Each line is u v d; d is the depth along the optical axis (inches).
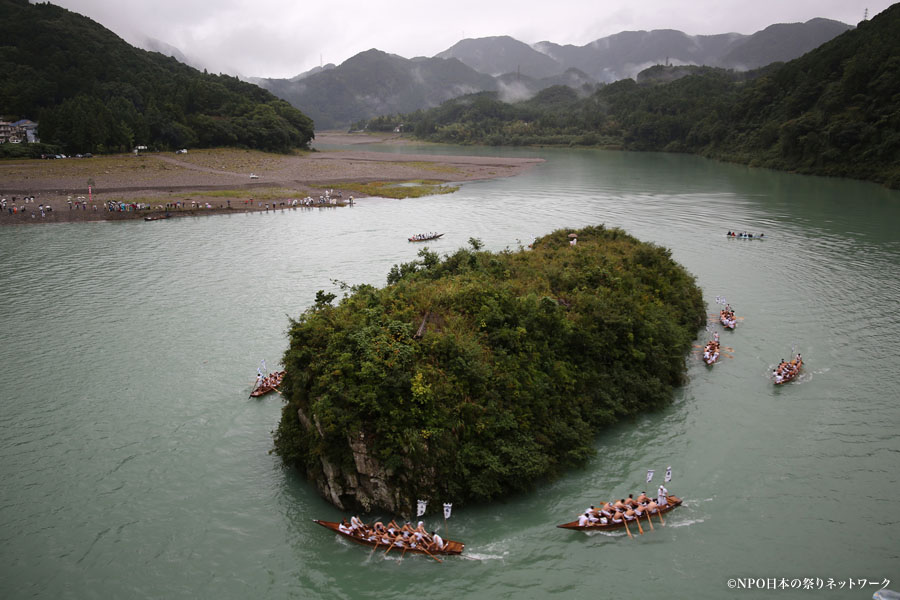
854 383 1894.7
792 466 1485.0
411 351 1365.7
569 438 1472.7
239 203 5182.1
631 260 2332.7
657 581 1140.5
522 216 4699.8
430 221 4530.0
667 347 1878.7
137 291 2847.0
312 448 1321.4
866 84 6663.4
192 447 1595.7
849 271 3097.9
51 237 3939.5
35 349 2190.0
